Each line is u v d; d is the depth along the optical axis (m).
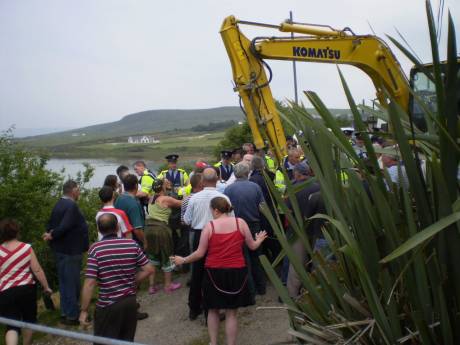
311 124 2.41
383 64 6.86
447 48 1.96
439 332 2.22
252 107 6.71
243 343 5.03
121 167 8.08
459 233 2.06
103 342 2.54
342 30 7.04
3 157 9.05
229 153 9.70
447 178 2.07
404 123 2.59
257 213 5.84
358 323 2.36
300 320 2.64
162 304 6.34
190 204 5.54
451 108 2.01
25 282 4.98
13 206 8.59
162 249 6.65
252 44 6.64
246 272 4.56
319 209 4.39
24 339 5.12
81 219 6.16
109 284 4.21
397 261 2.36
